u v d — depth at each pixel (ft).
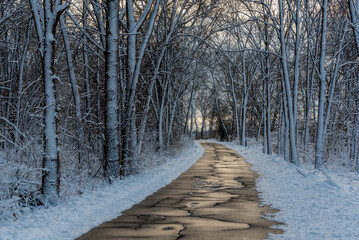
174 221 29.14
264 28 107.14
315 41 88.28
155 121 101.60
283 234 24.99
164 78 96.58
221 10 98.84
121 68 63.31
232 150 152.35
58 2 34.60
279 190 45.34
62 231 24.97
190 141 179.73
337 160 75.31
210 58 131.13
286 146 88.79
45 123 34.40
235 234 25.04
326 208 31.19
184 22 90.33
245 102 172.45
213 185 51.49
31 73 66.49
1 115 60.13
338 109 90.43
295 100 76.74
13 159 38.68
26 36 63.46
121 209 33.86
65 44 57.72
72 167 46.39
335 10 86.02
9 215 27.89
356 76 85.66
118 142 52.65
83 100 78.28
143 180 51.65
